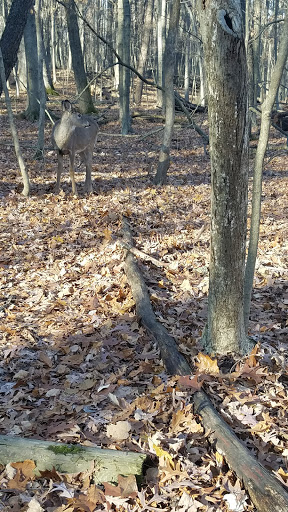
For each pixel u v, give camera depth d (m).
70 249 7.43
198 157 16.09
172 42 10.89
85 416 3.71
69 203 9.99
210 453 3.26
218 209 4.04
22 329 5.18
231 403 3.72
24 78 32.44
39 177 12.29
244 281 4.42
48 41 44.28
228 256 4.16
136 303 5.35
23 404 3.96
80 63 22.38
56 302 5.68
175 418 3.46
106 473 3.02
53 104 26.95
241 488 2.95
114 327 5.08
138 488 2.97
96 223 8.58
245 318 4.50
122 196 10.53
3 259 7.09
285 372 4.22
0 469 3.14
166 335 4.65
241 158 3.86
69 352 4.70
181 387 3.83
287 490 2.95
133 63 36.81
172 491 2.95
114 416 3.63
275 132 21.67
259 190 4.21
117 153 16.16
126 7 18.22
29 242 7.78
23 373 4.37
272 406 3.76
